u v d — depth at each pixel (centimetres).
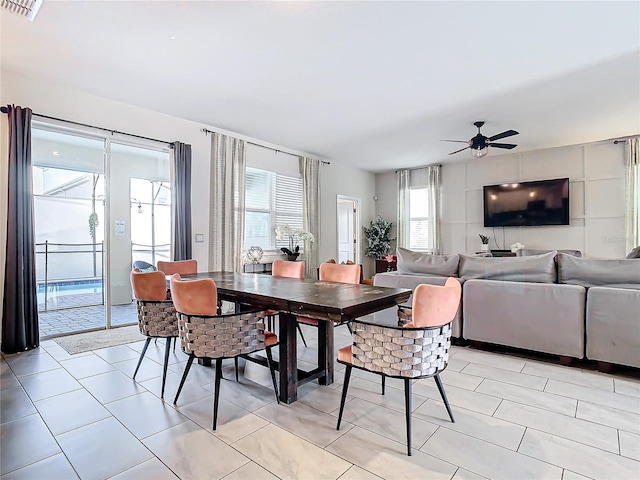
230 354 203
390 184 844
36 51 295
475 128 512
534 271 311
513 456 168
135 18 251
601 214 593
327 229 717
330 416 206
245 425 196
